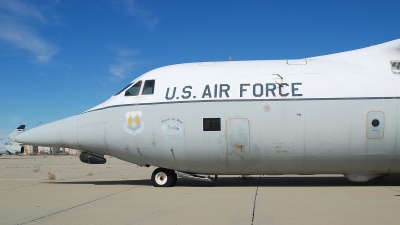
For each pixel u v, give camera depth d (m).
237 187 13.20
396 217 7.70
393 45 12.88
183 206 9.29
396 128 11.91
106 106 13.79
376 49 13.04
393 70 12.43
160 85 13.27
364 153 12.13
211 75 13.08
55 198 11.02
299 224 7.19
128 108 13.32
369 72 12.45
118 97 13.74
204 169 13.19
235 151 12.45
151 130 12.95
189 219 7.78
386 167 12.45
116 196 11.23
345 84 12.25
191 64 13.85
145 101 13.17
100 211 8.79
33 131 14.50
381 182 14.12
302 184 13.91
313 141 12.12
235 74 12.96
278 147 12.27
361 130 11.96
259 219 7.68
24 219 8.04
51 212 8.77
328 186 13.10
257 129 12.29
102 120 13.67
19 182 16.33
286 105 12.22
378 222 7.26
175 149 12.81
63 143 14.21
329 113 12.05
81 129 13.90
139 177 18.64
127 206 9.40
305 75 12.59
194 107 12.64
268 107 12.28
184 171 13.48
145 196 11.16
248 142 12.33
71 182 16.17
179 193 11.75
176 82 13.17
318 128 12.06
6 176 20.22
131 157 13.72
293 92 12.30
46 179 17.98
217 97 12.58
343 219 7.55
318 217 7.77
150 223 7.46
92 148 14.05
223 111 12.45
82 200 10.52
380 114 11.93
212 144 12.53
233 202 9.80
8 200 10.72
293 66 12.98
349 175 13.07
